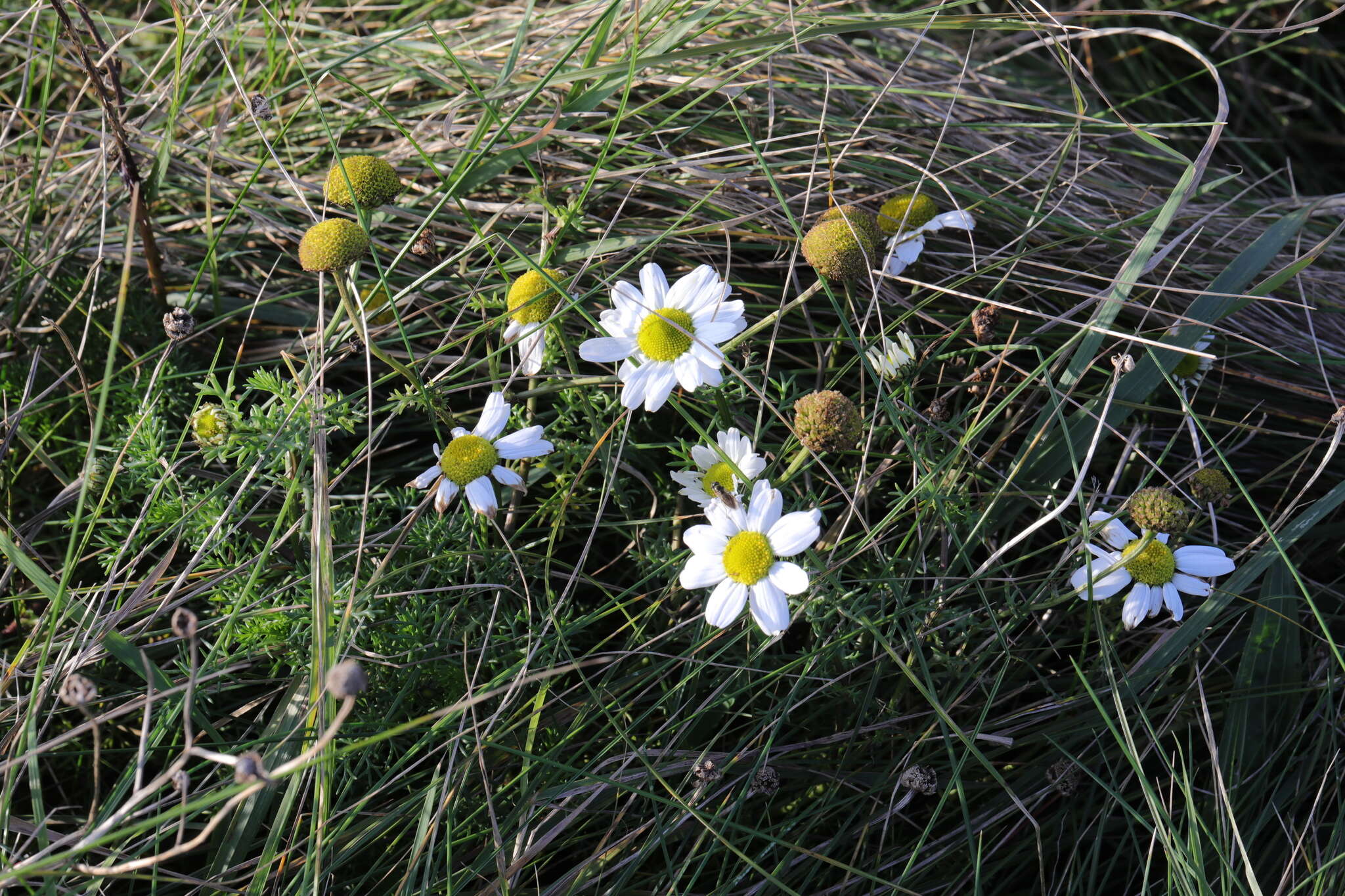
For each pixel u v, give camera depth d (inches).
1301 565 18.5
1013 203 20.7
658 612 16.8
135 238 20.1
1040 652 17.2
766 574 14.0
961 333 19.2
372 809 15.4
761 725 15.9
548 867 15.9
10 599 15.9
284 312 19.5
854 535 16.5
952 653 17.1
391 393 17.7
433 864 15.2
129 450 15.8
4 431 17.3
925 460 16.3
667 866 14.7
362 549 14.9
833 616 16.4
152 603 16.0
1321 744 16.1
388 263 19.5
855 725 16.5
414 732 15.8
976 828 16.1
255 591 15.9
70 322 19.0
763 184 20.2
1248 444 19.7
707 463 15.6
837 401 14.1
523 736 15.8
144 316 18.8
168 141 19.2
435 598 15.9
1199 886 14.3
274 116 19.4
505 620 16.0
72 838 13.7
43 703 15.1
